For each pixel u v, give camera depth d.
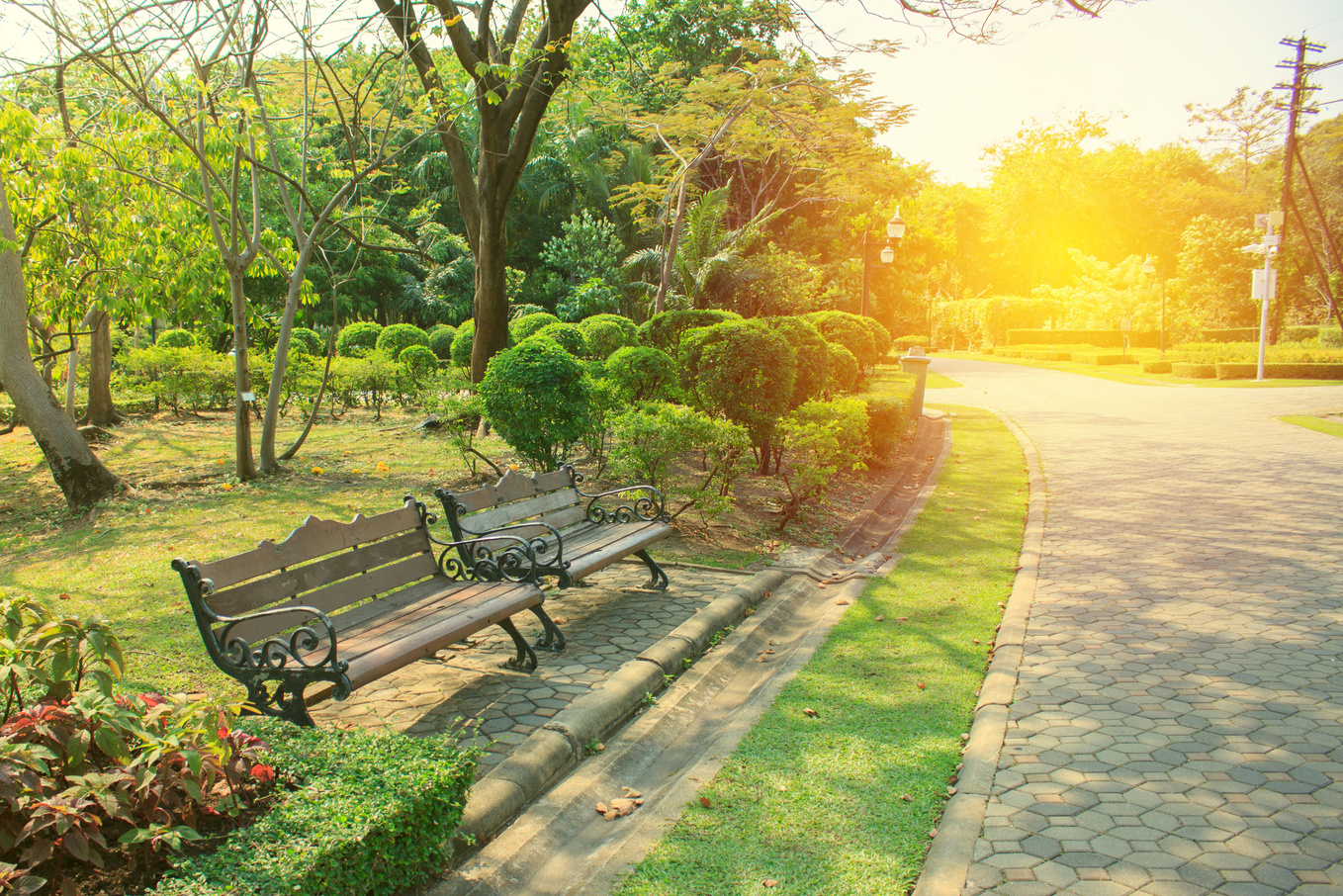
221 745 2.45
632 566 6.51
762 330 9.23
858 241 34.91
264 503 8.31
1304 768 3.21
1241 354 28.16
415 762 2.68
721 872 2.65
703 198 24.39
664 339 12.98
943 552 7.07
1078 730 3.57
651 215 30.11
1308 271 37.94
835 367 13.32
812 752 3.46
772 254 26.36
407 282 31.22
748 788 3.17
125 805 2.27
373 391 16.52
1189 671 4.23
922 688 4.13
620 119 21.64
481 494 5.03
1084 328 48.66
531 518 5.50
